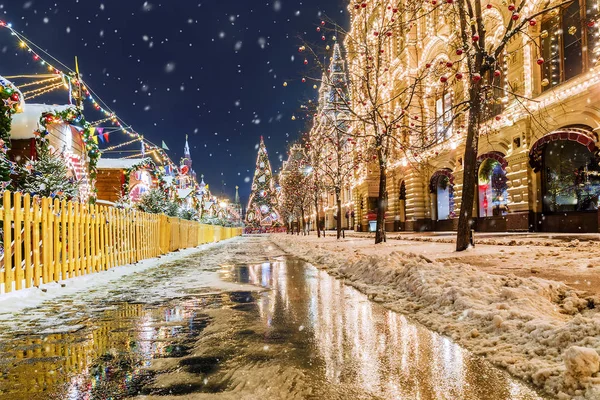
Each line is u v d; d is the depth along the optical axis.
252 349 3.91
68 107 14.16
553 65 20.84
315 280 9.19
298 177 55.97
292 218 71.38
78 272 9.69
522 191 22.30
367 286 7.57
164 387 2.98
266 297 6.96
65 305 6.46
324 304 6.20
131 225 13.86
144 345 4.11
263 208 116.44
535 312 4.21
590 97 17.83
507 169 23.66
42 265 8.16
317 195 38.91
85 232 10.38
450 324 4.45
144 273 11.40
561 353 3.20
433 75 20.33
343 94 20.47
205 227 33.75
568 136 18.45
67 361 3.62
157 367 3.43
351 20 33.94
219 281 9.33
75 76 14.56
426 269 6.87
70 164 15.50
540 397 2.70
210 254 20.03
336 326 4.77
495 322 4.05
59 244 8.78
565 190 20.30
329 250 16.23
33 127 13.48
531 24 11.37
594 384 2.59
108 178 23.59
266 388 2.93
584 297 4.82
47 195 10.31
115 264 12.16
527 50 21.77
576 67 19.44
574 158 19.72
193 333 4.57
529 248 11.70
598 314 4.11
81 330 4.78
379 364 3.42
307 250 18.83
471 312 4.54
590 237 15.24
